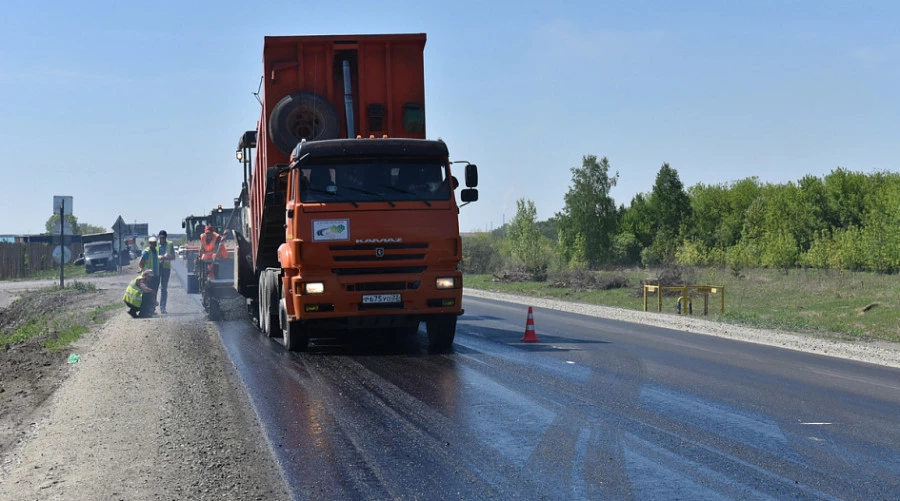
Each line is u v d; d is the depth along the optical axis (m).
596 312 23.91
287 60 14.91
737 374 11.59
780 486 6.08
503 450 7.11
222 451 7.20
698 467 6.58
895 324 20.80
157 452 7.27
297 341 14.05
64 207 36.66
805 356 13.93
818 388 10.45
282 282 14.57
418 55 15.04
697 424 8.19
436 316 13.57
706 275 40.53
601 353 13.86
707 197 64.56
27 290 38.34
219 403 9.38
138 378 11.41
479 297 32.56
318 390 10.14
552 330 18.22
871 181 54.16
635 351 14.20
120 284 43.03
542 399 9.48
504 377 11.13
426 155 13.47
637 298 31.78
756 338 16.91
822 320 22.42
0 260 51.16
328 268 13.12
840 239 43.91
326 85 14.97
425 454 6.97
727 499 5.76
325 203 13.08
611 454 6.98
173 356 13.60
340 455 6.96
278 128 14.70
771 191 62.22
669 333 17.69
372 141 13.38
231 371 11.81
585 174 65.50
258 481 6.25
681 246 59.47
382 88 14.97
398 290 13.18
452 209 13.40
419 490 5.96
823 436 7.71
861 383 10.95
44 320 22.88
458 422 8.24
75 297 32.75
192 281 31.45
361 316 13.21
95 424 8.55
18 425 8.96
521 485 6.07
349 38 14.88
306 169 13.20
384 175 13.34
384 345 15.02
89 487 6.28
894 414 8.79
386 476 6.32
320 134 14.74
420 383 10.65
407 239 13.16
